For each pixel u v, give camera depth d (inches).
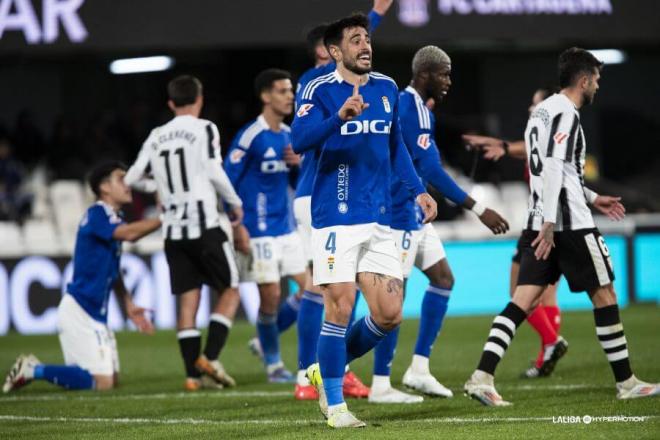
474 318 1819.6
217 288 1119.0
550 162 869.2
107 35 1945.1
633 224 1998.0
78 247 1135.0
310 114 761.0
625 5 2098.9
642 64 2947.8
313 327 977.5
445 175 928.9
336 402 778.2
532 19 2057.1
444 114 2856.8
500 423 780.0
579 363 1194.6
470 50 2746.1
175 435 783.7
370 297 778.8
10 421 901.8
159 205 1127.0
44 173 2332.7
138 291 1781.5
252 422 838.5
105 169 1130.0
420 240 976.9
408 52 2751.0
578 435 714.8
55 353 1487.5
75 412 948.6
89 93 2758.4
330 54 776.3
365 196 770.8
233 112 2593.5
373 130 770.2
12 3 1916.8
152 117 2719.0
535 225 903.7
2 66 2691.9
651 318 1705.2
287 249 1175.0
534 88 2874.0
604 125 2967.5
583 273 884.0
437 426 770.8
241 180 1155.9
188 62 2770.7
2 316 1768.0
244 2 1980.8
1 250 1770.4
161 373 1254.3
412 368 979.3
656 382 1007.6
